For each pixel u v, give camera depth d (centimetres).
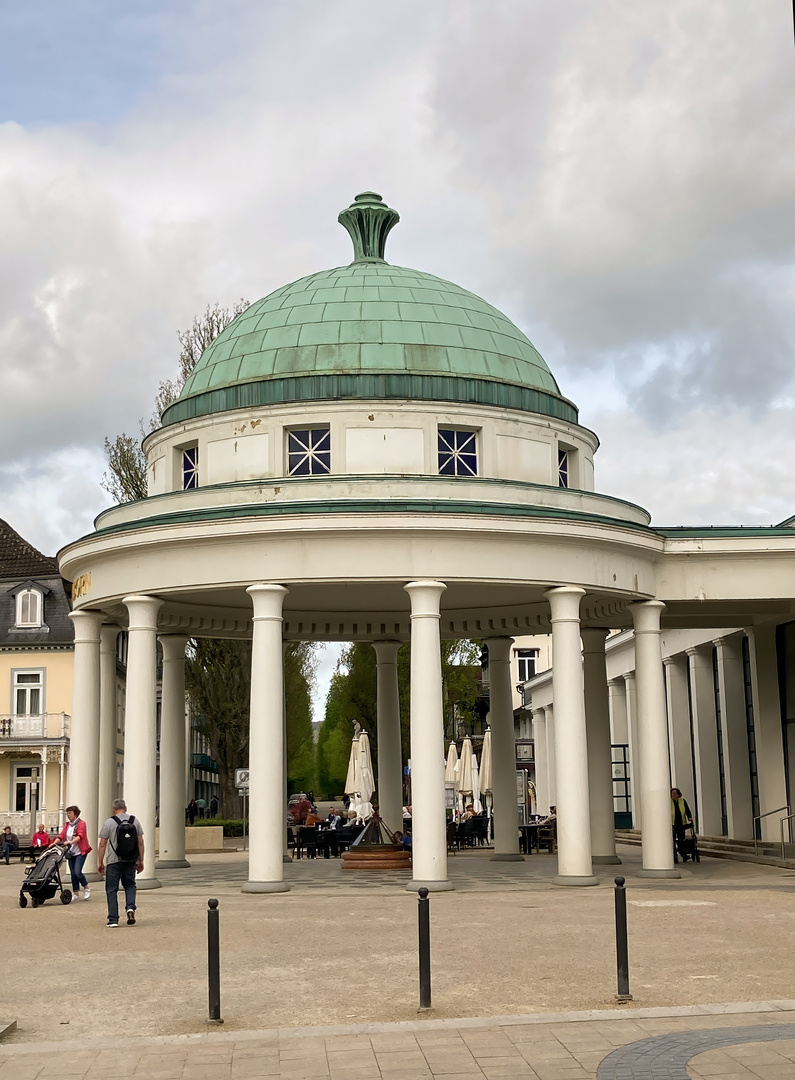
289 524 2420
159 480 3019
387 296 3011
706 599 2834
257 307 3175
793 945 1569
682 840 3319
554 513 2516
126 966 1517
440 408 2745
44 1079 983
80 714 2820
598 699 3334
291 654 5928
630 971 1385
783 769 3491
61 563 2908
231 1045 1082
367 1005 1234
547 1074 959
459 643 7394
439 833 2389
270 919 1962
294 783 13175
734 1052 1005
